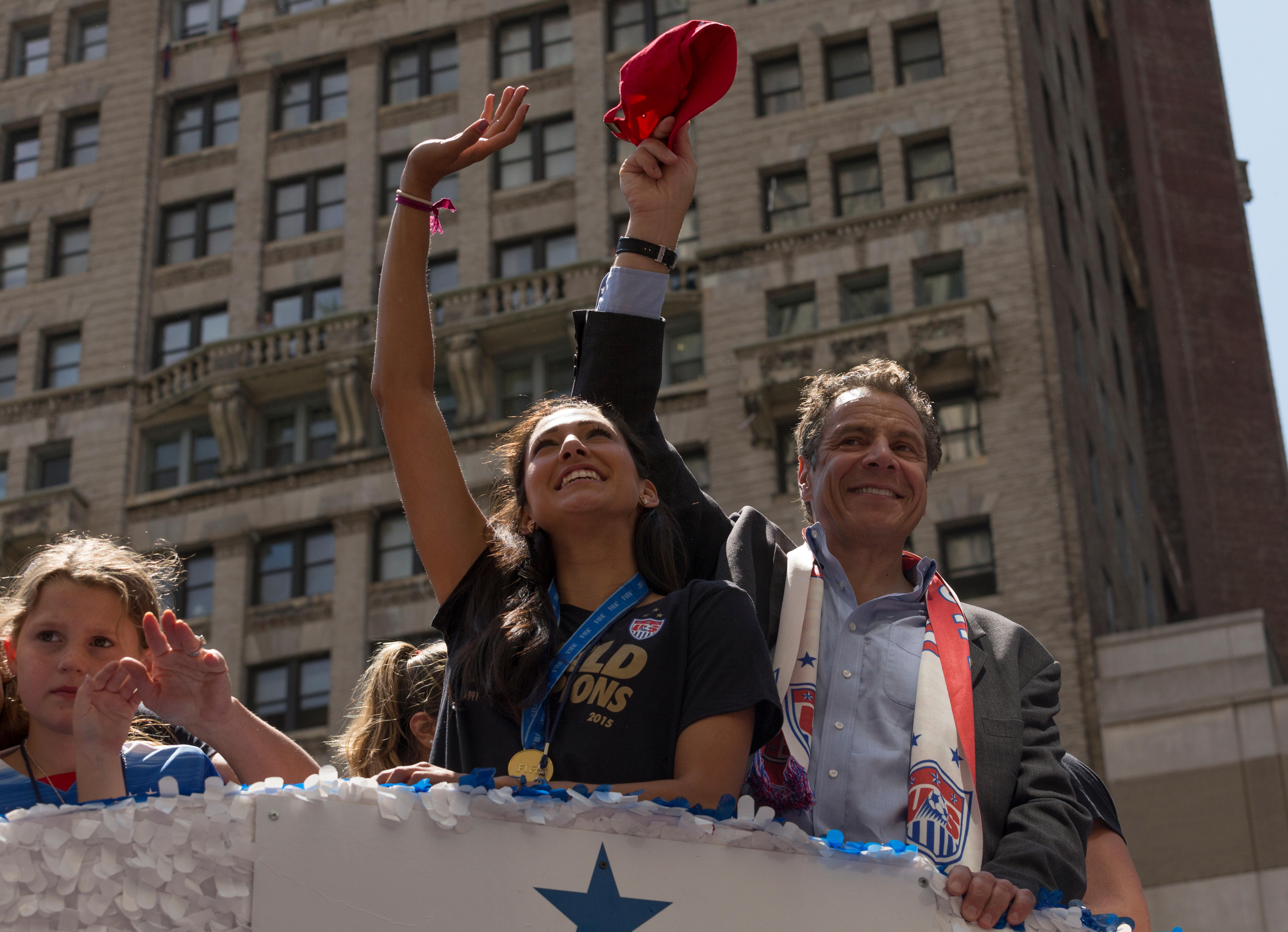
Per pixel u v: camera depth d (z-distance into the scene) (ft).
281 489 96.53
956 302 85.35
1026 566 80.12
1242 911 68.69
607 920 8.52
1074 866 10.87
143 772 10.30
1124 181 116.37
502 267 99.04
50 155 110.52
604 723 10.13
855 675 11.68
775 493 86.12
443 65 105.81
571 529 11.10
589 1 103.24
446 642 11.57
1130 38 119.75
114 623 10.61
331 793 8.38
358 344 97.50
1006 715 11.50
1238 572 105.50
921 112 92.58
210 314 104.47
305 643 92.94
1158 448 108.68
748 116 95.71
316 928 8.15
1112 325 103.40
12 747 10.73
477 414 94.07
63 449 103.45
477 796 8.54
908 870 9.15
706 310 91.66
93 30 113.39
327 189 104.99
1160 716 73.97
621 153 99.19
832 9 96.27
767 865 8.90
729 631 10.35
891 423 12.89
